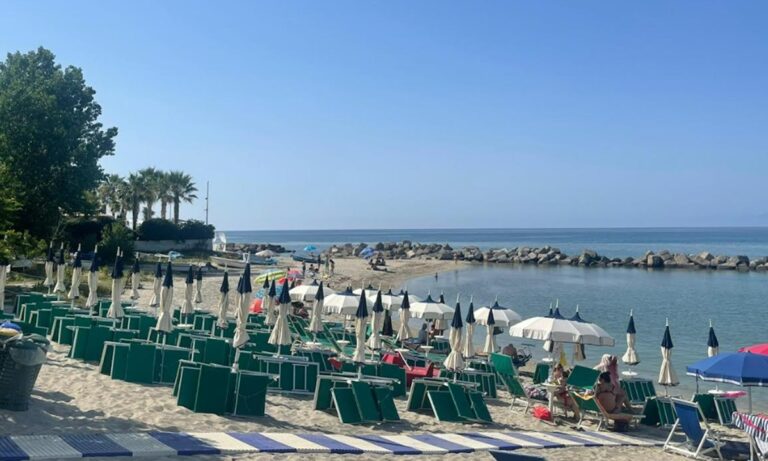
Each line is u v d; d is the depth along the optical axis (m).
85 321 15.45
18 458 6.68
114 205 70.94
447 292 51.62
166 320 13.38
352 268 73.94
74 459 6.93
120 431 8.47
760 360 10.94
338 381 11.68
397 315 36.31
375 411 11.16
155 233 65.06
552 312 15.07
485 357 19.81
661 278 69.75
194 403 10.19
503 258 98.06
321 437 9.34
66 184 37.94
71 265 36.12
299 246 162.38
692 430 11.09
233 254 70.94
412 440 9.85
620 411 13.12
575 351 17.05
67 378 11.55
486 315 19.17
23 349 8.63
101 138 41.81
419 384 12.60
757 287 58.06
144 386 11.55
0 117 36.00
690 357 24.64
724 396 14.07
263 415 10.61
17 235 19.97
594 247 154.12
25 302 18.78
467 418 11.94
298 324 20.69
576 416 13.45
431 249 110.00
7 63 39.78
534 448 10.10
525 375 19.89
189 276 18.45
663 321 35.47
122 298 27.55
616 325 33.91
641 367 22.78
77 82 40.59
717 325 33.88
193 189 76.19
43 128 36.34
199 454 7.71
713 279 68.38
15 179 30.97
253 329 18.38
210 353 13.24
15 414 8.60
